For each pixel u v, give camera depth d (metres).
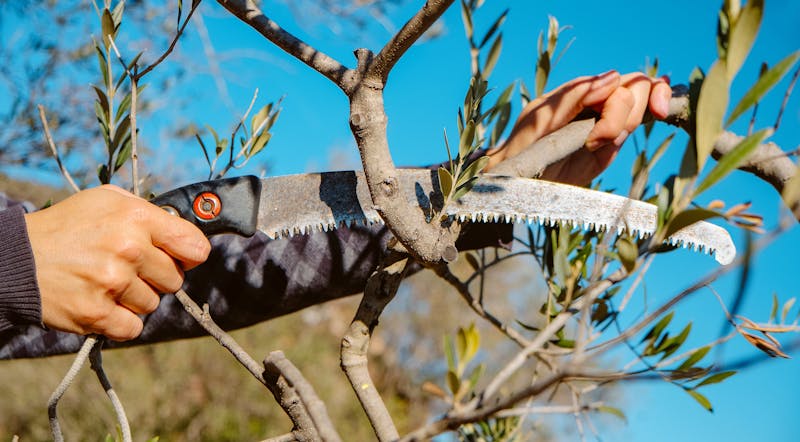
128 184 3.43
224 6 0.91
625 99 1.18
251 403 4.82
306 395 0.67
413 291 6.67
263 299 1.50
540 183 1.10
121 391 4.43
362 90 0.87
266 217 1.18
